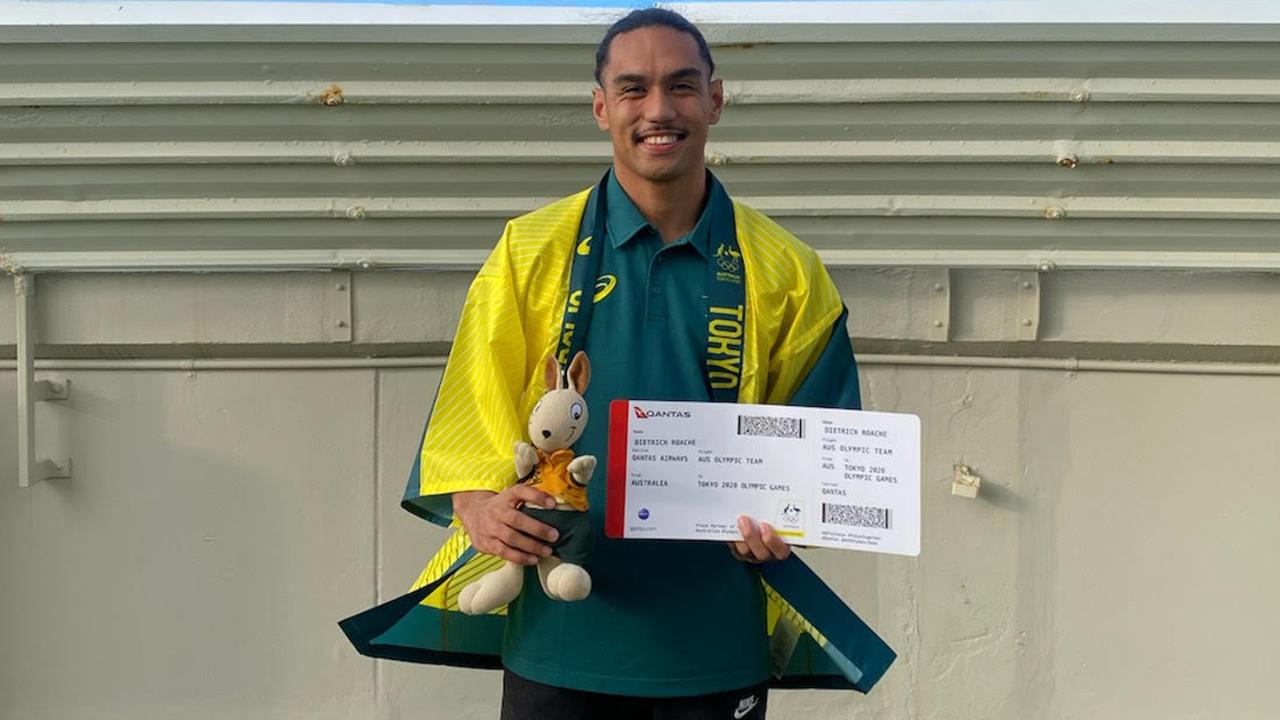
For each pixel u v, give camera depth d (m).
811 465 1.67
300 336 2.79
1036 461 2.83
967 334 2.81
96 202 2.64
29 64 2.40
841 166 2.60
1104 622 2.84
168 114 2.50
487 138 2.57
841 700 2.88
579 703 1.79
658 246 1.83
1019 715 2.86
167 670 2.86
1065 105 2.50
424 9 2.36
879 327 2.80
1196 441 2.82
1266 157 2.53
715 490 1.68
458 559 1.79
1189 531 2.82
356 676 2.86
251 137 2.55
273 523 2.84
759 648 1.82
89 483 2.83
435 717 2.87
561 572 1.60
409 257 2.74
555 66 2.44
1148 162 2.56
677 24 1.75
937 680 2.86
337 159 2.56
